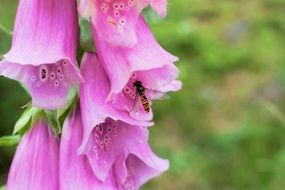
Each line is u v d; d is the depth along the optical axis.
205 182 1.07
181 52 1.48
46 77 0.36
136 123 0.37
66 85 0.37
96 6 0.36
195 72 1.46
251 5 1.84
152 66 0.37
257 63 1.53
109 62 0.37
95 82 0.38
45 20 0.37
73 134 0.39
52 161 0.39
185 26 1.41
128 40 0.36
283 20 1.73
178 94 1.34
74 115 0.39
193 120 1.31
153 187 1.12
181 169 0.87
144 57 0.37
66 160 0.39
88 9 0.36
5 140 0.42
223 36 1.63
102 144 0.38
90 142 0.38
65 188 0.38
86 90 0.38
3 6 1.29
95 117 0.37
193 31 1.52
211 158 1.16
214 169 1.14
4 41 0.67
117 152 0.39
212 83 1.46
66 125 0.39
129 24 0.36
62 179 0.39
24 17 0.37
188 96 1.36
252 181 1.10
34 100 0.36
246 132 1.21
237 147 1.19
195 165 1.11
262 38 1.62
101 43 0.37
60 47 0.36
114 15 0.36
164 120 1.30
